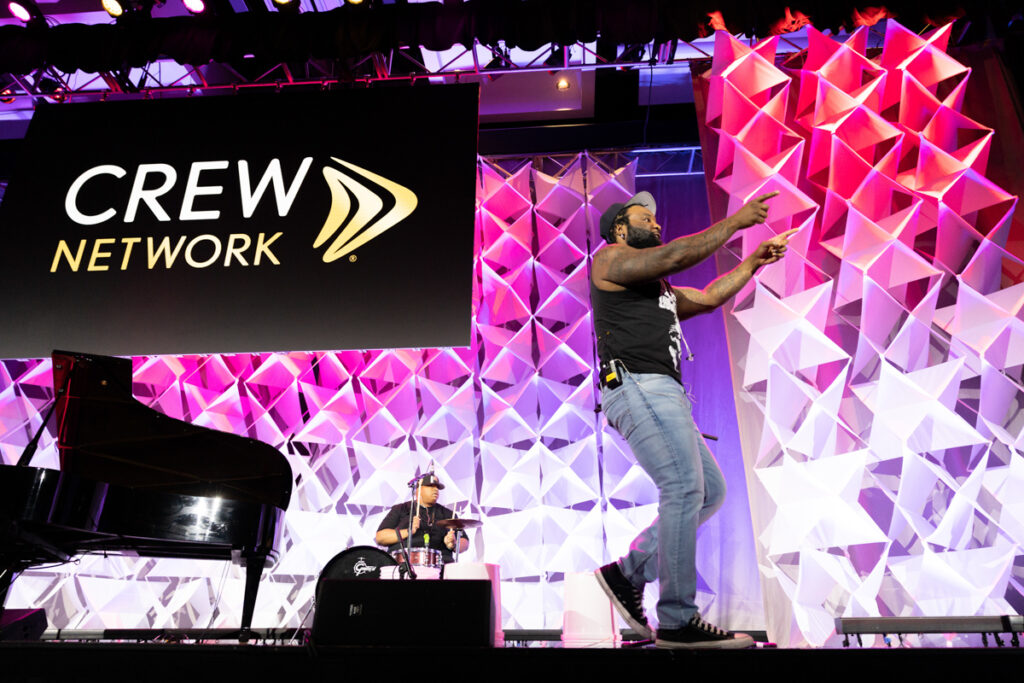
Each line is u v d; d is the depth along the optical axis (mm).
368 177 4258
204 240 4152
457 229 4074
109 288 4062
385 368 5004
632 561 2141
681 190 5516
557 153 5672
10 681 1794
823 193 4316
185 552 3010
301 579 4523
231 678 1773
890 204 4223
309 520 4629
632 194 5309
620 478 4566
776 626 3490
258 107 4520
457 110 4402
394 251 4051
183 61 4508
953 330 3943
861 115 4238
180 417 4902
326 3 5035
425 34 4445
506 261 5312
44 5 5039
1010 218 4027
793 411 3871
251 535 2779
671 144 5590
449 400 4895
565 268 5281
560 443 4844
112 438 3100
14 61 4559
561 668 1716
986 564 3578
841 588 3545
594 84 5508
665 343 2131
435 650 1762
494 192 5301
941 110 4223
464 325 3852
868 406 3877
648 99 5508
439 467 4723
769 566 3598
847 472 3682
